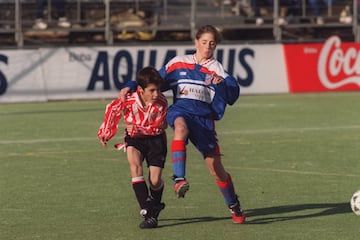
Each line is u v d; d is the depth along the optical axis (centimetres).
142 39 9362
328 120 6550
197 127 2886
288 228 2945
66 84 8294
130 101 2881
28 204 3438
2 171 4309
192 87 2909
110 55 8406
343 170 4266
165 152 2947
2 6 9138
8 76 8144
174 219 3112
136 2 9456
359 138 5516
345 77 9056
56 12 9275
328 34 9719
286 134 5738
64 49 8288
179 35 9438
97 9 9369
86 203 3447
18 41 9006
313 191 3684
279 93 8875
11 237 2842
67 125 6338
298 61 8938
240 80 8762
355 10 9631
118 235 2853
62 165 4494
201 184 3869
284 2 9706
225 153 4881
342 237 2800
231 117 6800
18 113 7250
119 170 4312
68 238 2819
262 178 4038
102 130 2861
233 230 2919
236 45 8738
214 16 9650
